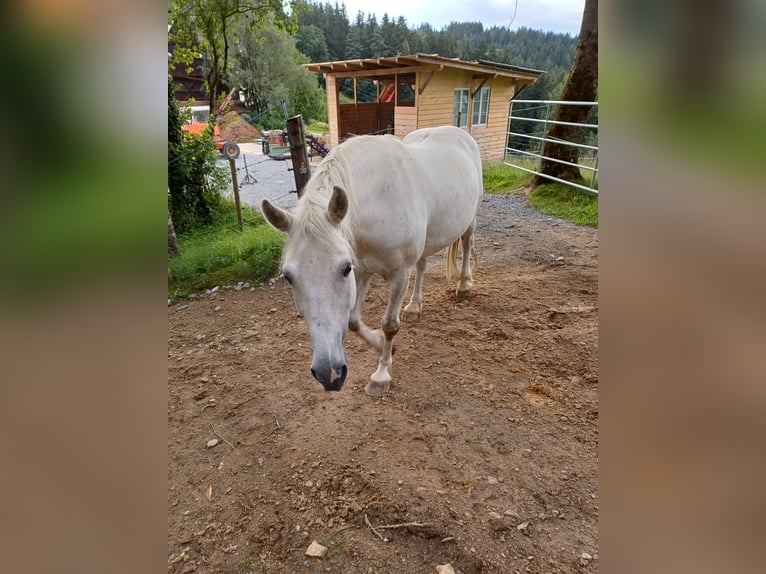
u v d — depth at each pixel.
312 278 1.57
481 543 1.60
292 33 10.73
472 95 12.61
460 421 2.23
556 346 2.83
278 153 13.88
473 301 3.51
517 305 3.40
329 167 1.91
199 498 1.88
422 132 3.15
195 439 2.23
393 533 1.66
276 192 8.60
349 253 1.67
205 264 4.34
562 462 1.95
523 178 7.86
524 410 2.29
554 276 3.89
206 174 6.32
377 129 14.64
